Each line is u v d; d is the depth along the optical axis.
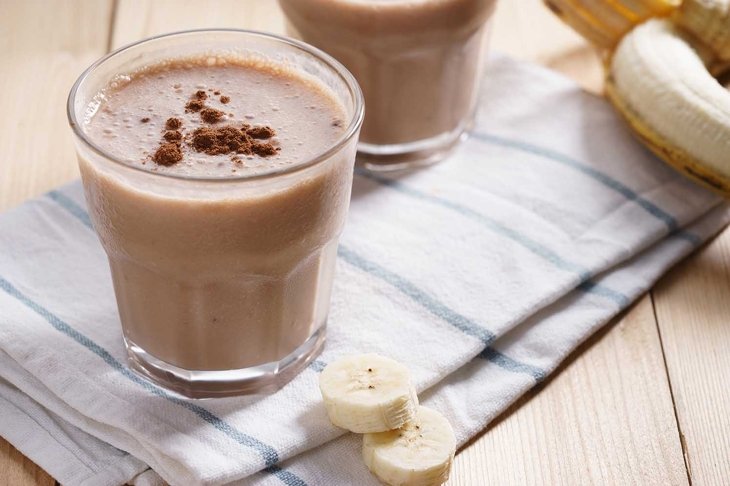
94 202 0.58
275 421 0.60
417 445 0.58
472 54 0.72
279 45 0.61
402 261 0.66
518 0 0.84
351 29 0.69
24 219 0.67
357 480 0.58
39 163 0.72
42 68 0.77
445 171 0.73
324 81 0.61
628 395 0.63
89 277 0.65
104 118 0.59
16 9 0.81
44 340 0.62
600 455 0.60
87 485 0.58
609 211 0.70
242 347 0.60
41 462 0.58
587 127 0.75
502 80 0.78
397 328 0.64
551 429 0.61
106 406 0.59
